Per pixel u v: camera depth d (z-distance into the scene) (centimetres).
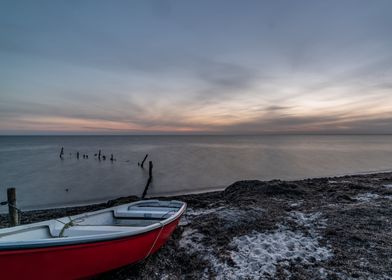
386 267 448
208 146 8519
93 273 422
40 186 2062
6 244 326
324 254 511
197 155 4888
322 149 6600
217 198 1259
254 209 837
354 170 2786
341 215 755
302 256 509
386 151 5762
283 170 2847
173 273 479
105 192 1845
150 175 2270
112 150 6481
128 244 448
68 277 393
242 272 461
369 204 890
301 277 431
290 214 796
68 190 1908
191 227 720
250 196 1123
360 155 4697
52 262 366
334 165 3238
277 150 6275
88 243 389
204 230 676
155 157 4509
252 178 2362
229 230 666
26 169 3067
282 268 466
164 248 581
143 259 511
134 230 453
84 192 1839
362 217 733
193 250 569
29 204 1514
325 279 421
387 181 1453
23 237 436
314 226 674
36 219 1036
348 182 1456
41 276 367
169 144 10412
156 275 470
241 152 5625
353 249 527
